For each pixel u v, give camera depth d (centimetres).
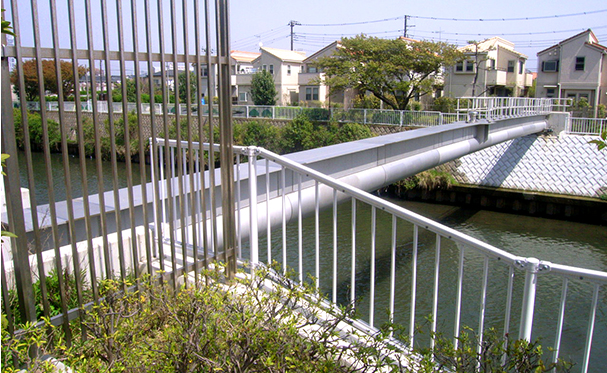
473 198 1875
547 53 2942
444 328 761
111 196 336
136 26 218
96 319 207
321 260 1047
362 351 199
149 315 221
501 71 3023
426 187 1902
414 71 2431
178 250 313
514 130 1484
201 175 266
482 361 192
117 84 2280
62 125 198
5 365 191
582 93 2845
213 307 204
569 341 733
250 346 184
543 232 1539
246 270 320
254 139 2367
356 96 3117
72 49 196
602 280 183
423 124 2120
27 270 200
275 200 423
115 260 289
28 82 1722
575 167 1741
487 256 209
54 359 207
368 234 1270
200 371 192
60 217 281
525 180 1819
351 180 567
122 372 186
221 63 270
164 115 242
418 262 1084
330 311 236
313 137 2250
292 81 3675
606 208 1620
